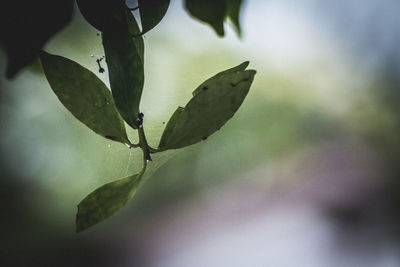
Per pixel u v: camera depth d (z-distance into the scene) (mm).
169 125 467
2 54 562
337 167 7992
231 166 8555
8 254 5969
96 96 462
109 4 482
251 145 8500
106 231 7543
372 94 7992
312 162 8344
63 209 5672
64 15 566
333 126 8367
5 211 5656
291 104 8312
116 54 458
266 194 8461
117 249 7090
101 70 621
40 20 561
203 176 8500
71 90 456
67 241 6535
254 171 8695
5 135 4020
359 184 7125
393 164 7457
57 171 4367
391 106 7875
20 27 557
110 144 829
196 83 1184
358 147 7969
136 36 501
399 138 7770
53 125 3650
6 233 5973
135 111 456
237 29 728
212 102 447
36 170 4668
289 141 8586
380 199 6426
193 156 8336
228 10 720
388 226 5566
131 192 434
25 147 4332
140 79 463
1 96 2723
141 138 454
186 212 8359
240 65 465
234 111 446
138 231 7723
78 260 6531
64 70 457
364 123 8078
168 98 906
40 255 6148
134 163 709
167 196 8406
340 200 6812
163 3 513
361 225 5789
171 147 450
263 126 8414
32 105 3266
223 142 8383
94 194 425
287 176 8531
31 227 6004
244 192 8523
